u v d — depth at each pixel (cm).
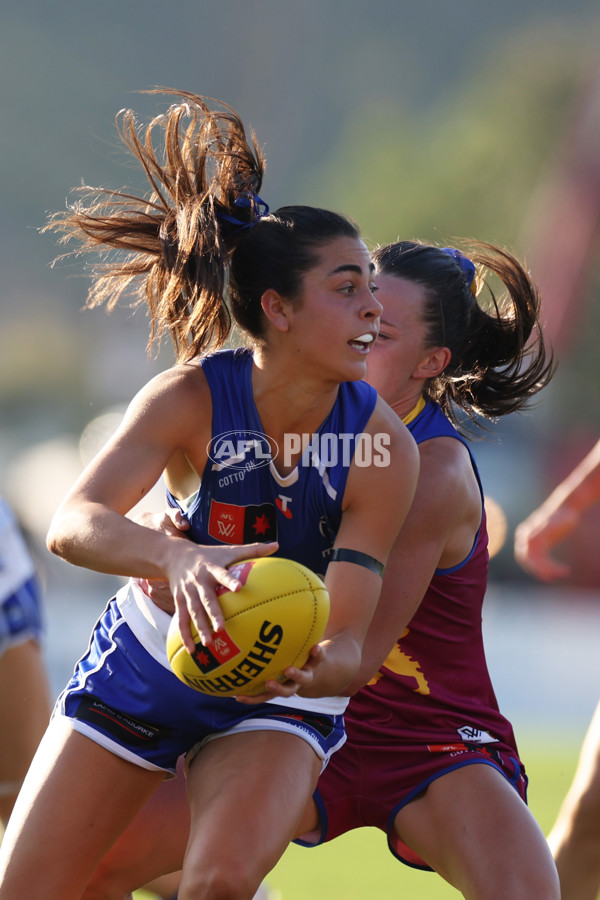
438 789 1291
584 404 7994
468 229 10594
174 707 1202
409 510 1274
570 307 8319
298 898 1873
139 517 1239
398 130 12519
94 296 1337
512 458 7769
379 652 1268
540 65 10656
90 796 1195
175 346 1270
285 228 1141
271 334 1155
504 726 1379
